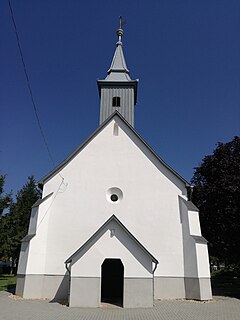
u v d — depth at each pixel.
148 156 21.23
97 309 14.71
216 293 22.62
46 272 18.69
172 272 18.84
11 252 38.00
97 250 16.25
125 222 19.77
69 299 15.47
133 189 20.50
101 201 20.22
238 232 22.14
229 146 25.69
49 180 20.69
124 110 25.19
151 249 19.30
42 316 12.55
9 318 12.02
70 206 20.06
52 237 19.38
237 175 23.34
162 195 20.38
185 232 19.44
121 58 28.64
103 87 25.92
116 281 20.41
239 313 13.84
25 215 43.84
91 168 20.92
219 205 23.11
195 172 27.44
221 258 26.84
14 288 23.33
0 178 34.91
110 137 21.72
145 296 15.59
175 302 17.11
